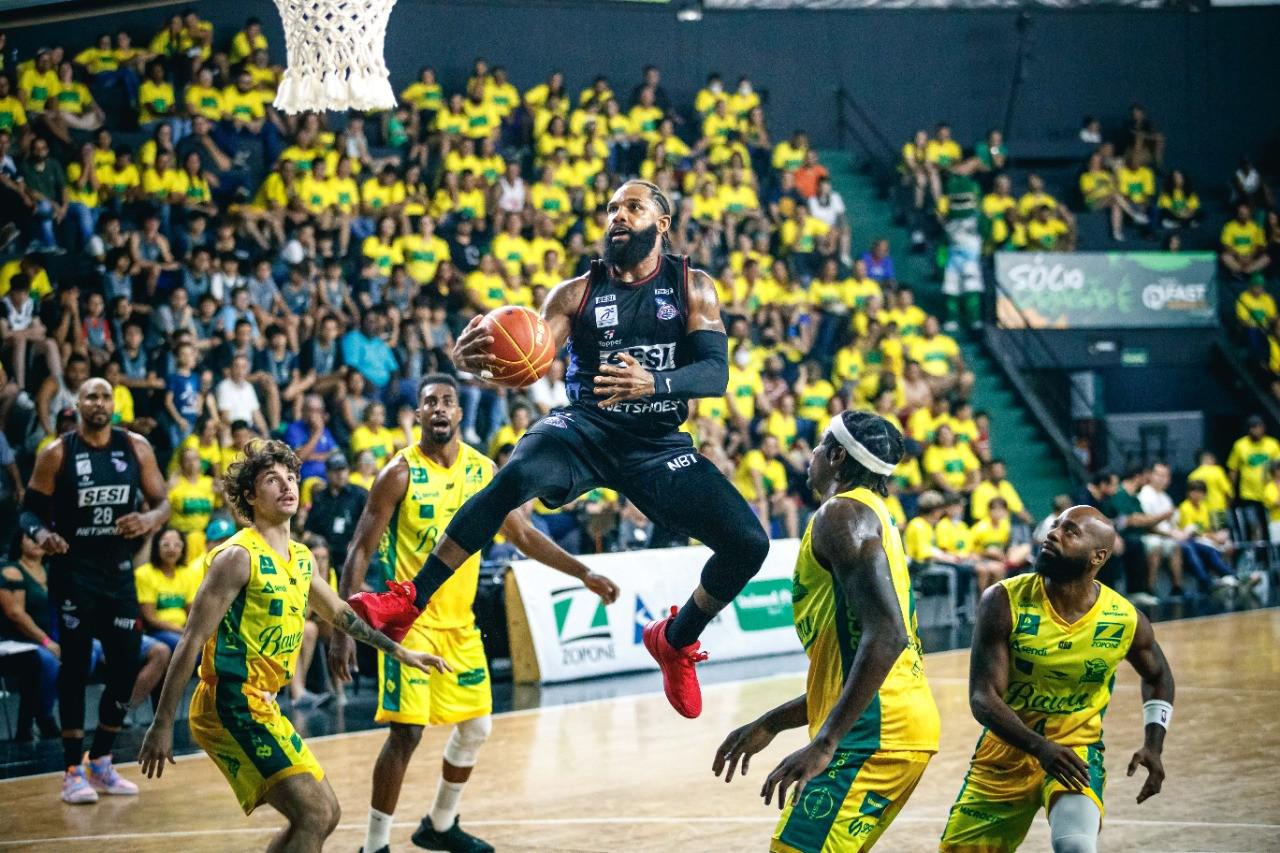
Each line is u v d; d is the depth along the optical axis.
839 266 18.72
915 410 16.47
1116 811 6.52
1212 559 16.52
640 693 11.01
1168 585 16.47
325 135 16.05
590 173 17.66
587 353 4.87
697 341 4.79
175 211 14.68
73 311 12.50
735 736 4.53
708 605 4.87
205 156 15.52
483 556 12.20
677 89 21.12
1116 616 4.61
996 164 20.59
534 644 11.65
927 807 6.75
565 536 12.95
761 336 16.80
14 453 11.91
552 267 15.96
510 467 4.71
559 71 20.34
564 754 8.52
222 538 11.20
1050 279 19.25
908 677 4.21
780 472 14.55
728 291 17.03
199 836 6.70
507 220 16.19
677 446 4.84
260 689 5.01
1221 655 11.66
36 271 12.88
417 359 14.15
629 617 12.36
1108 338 19.48
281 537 5.07
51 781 8.22
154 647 9.24
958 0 19.22
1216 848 5.80
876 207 20.95
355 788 7.73
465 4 19.64
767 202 19.34
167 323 13.12
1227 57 23.42
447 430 6.40
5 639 9.72
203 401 12.55
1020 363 19.06
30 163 13.70
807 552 4.26
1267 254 21.14
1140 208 21.14
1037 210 19.61
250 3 17.86
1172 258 19.69
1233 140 23.47
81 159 14.29
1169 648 12.20
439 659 5.11
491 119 17.77
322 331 13.68
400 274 14.80
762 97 21.53
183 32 16.56
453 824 6.38
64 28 16.56
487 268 15.35
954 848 4.75
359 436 12.88
